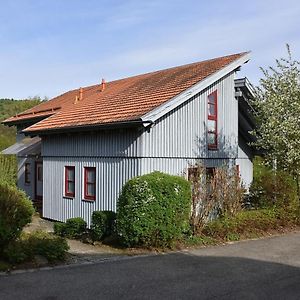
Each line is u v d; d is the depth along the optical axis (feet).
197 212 45.65
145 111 47.06
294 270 32.99
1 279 28.73
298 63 53.72
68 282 28.37
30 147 78.13
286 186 55.72
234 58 57.21
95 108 59.31
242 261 35.96
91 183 54.39
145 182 39.63
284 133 51.42
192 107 52.49
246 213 50.08
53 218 60.80
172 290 27.02
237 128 59.16
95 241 43.42
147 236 39.55
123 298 25.21
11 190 33.78
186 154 51.52
